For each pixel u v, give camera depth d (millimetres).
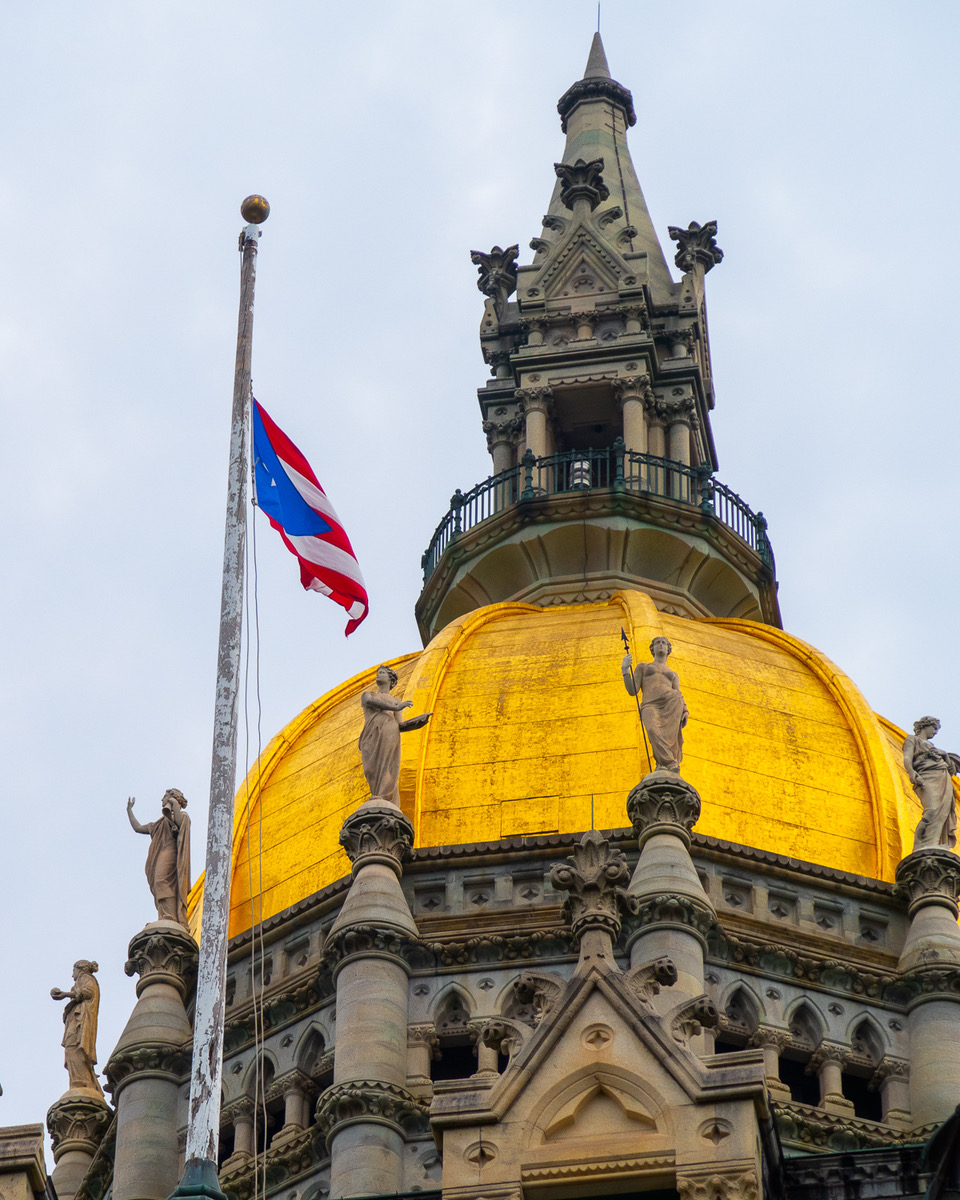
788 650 118938
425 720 107688
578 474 135500
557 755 108500
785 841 106938
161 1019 107250
